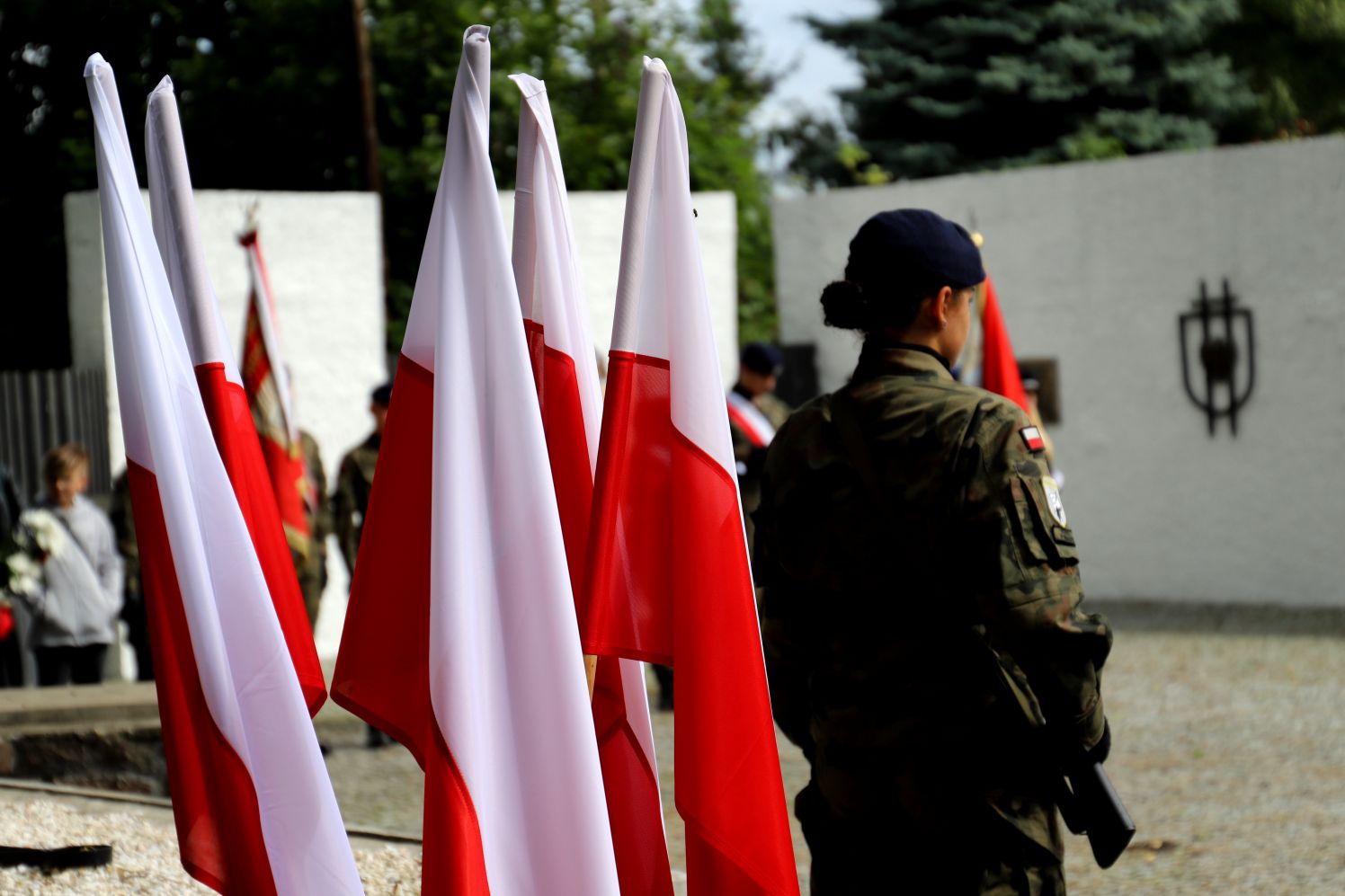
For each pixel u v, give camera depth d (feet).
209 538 12.10
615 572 12.29
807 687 12.15
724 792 11.94
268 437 28.53
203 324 12.86
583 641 12.16
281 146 90.38
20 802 24.41
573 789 11.57
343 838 12.22
